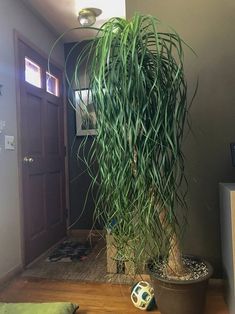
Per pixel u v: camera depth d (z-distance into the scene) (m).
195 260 1.54
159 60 1.18
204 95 1.73
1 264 1.91
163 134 1.20
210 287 1.69
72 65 3.01
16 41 2.17
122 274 1.85
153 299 1.49
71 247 2.64
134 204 1.21
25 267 2.17
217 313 1.44
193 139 1.74
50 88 2.78
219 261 1.72
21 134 2.20
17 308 1.50
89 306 1.56
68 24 2.62
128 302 1.59
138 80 1.15
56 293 1.73
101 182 1.27
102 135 1.22
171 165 1.24
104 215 1.29
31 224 2.33
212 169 1.73
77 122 3.04
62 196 2.96
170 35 1.31
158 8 1.76
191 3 1.73
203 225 1.74
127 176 1.20
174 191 1.28
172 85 1.21
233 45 1.70
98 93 1.20
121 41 1.16
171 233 1.28
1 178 1.95
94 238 2.74
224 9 1.71
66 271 2.08
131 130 1.17
